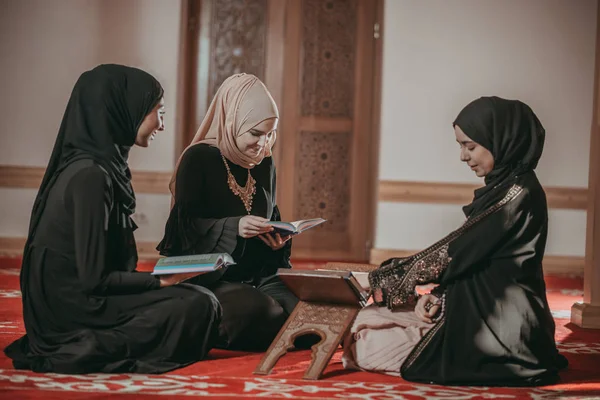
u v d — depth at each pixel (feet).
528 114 11.99
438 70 29.63
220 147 14.23
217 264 11.37
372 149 31.50
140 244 28.86
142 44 29.01
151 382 10.88
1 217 28.76
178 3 29.04
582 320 17.66
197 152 14.11
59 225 11.60
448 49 29.63
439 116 29.63
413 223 29.58
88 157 11.65
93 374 11.27
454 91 29.63
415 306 12.31
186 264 11.48
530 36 29.63
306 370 11.77
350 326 11.86
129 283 11.76
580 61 29.63
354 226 31.73
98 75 11.81
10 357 11.94
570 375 12.26
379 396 10.43
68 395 10.03
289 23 31.32
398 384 11.16
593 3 29.58
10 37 28.68
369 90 31.58
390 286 12.00
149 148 28.94
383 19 29.84
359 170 31.71
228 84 14.28
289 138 31.50
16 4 28.66
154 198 28.96
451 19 29.60
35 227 11.93
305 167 31.65
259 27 31.27
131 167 28.84
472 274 11.81
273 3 31.19
